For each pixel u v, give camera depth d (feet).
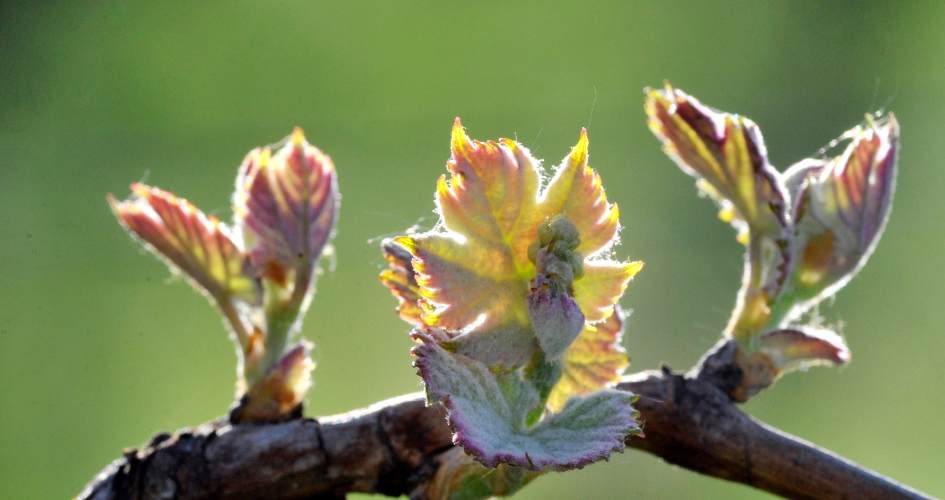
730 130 1.60
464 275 1.47
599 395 1.48
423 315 1.47
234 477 1.57
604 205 1.48
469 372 1.47
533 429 1.48
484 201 1.47
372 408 1.59
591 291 1.49
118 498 1.57
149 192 1.60
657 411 1.60
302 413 1.60
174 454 1.58
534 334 1.48
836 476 1.59
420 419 1.57
